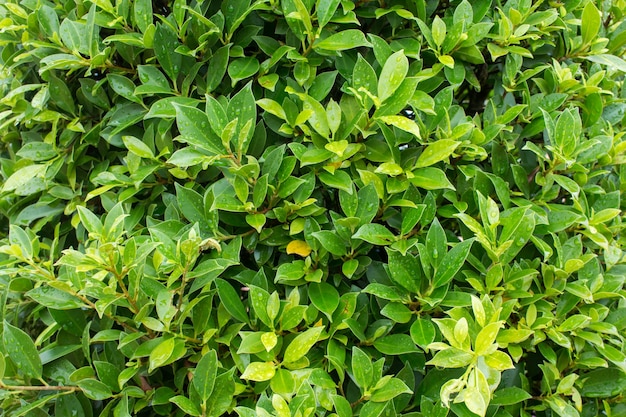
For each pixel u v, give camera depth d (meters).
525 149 1.98
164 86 1.93
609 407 1.87
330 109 1.79
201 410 1.64
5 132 2.31
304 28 1.84
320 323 1.74
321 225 1.89
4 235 2.38
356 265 1.77
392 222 1.88
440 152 1.76
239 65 1.90
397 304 1.73
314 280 1.73
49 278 1.62
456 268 1.66
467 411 1.65
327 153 1.78
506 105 2.04
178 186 1.80
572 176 1.99
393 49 1.93
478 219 1.91
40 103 1.90
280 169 1.80
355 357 1.61
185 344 1.74
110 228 1.53
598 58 2.10
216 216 1.79
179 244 1.52
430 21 2.10
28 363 1.65
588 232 1.91
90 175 2.10
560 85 2.03
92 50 1.91
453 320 1.55
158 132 1.88
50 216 2.09
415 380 1.89
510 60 2.01
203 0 1.92
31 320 2.15
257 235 1.86
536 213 1.79
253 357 1.75
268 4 1.95
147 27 1.84
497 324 1.39
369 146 1.88
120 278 1.50
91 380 1.63
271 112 1.79
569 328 1.74
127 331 1.80
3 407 1.74
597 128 2.02
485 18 2.11
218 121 1.68
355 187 1.87
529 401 1.90
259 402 1.49
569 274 1.79
